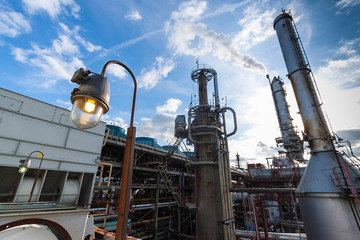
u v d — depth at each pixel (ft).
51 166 38.88
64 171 40.73
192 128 77.25
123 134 103.65
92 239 19.34
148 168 100.73
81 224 15.02
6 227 11.01
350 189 32.42
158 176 106.11
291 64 52.16
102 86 8.79
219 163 68.54
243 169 245.04
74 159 43.04
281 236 61.93
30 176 36.70
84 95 8.13
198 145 76.07
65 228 13.82
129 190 10.43
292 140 112.68
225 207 65.57
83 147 45.42
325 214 33.88
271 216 108.37
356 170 35.06
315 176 38.32
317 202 35.60
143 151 101.50
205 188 68.18
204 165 71.61
